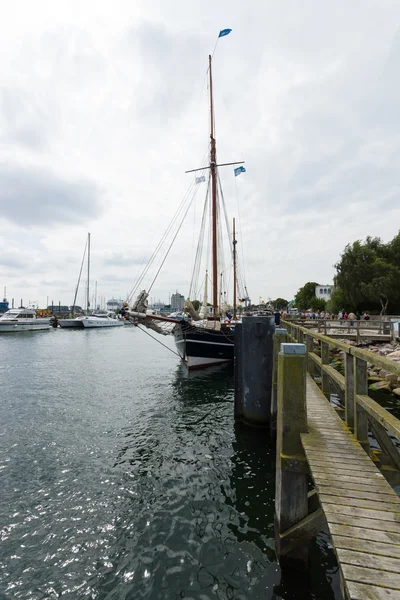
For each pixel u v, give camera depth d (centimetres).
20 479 611
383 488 282
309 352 886
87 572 387
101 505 525
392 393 1100
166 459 690
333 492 276
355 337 1864
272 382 795
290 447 376
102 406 1114
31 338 4122
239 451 723
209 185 2148
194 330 1573
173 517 488
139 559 404
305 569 360
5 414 1029
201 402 1148
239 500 531
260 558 396
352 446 359
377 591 178
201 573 378
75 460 692
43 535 454
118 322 6681
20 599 351
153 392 1315
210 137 2066
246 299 4172
